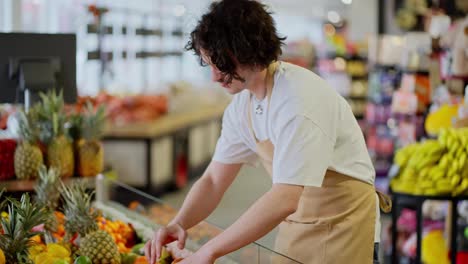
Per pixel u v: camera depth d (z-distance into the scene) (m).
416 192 5.01
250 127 2.77
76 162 4.25
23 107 4.39
